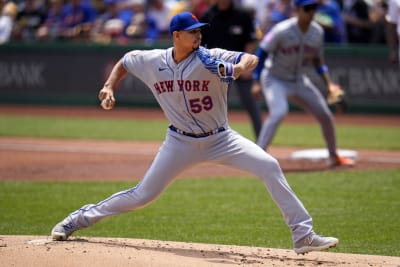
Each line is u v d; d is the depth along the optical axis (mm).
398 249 23078
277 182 19953
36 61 72062
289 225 20094
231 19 39625
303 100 36500
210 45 39906
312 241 19828
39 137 51906
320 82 60375
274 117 35719
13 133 53875
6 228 25906
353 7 65438
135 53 20750
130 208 21203
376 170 37094
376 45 63125
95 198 31016
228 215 28125
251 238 24594
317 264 19844
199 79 19656
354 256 21406
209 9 39938
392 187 32719
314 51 35781
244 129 55312
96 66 69750
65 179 35656
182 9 67500
